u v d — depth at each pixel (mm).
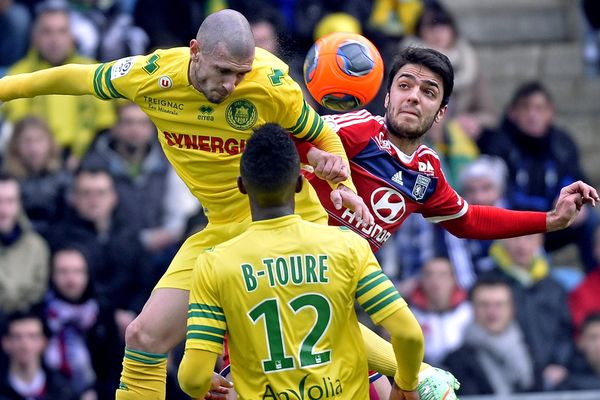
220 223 17000
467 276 30344
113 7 34031
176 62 16172
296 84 16344
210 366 14945
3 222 27812
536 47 41219
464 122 33750
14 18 33781
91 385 27328
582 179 33844
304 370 14961
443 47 34875
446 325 29109
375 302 15094
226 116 16172
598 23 41156
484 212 18438
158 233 29844
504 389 28578
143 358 16688
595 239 32000
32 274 27812
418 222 30641
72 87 16703
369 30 33281
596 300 30953
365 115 17875
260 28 31031
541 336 29266
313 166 16438
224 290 14945
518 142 33469
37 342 26938
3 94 16781
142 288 28812
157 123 16562
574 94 40562
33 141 29500
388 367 17344
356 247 15203
